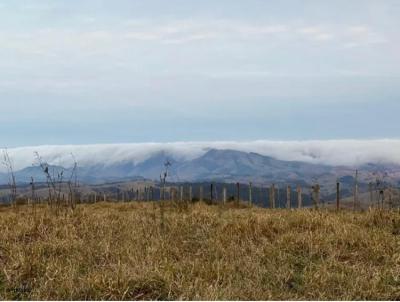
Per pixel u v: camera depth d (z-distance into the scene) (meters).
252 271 9.80
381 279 9.23
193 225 13.86
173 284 8.66
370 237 11.97
